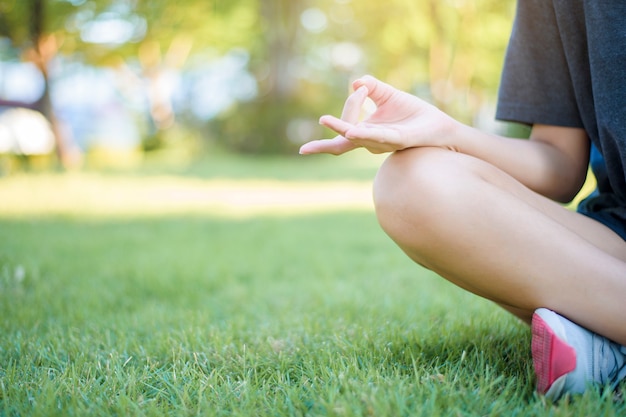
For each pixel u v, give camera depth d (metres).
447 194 1.14
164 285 2.86
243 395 1.26
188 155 19.03
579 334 1.12
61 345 1.73
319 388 1.25
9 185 8.51
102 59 16.98
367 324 1.85
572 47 1.35
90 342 1.80
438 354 1.48
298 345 1.66
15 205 6.55
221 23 18.02
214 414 1.14
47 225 5.18
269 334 1.86
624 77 1.22
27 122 15.54
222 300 2.62
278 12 18.30
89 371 1.44
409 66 21.56
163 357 1.64
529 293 1.17
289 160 17.47
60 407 1.21
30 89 21.03
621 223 1.31
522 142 1.40
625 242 1.28
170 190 8.69
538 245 1.13
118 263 3.43
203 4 16.89
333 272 3.19
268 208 6.82
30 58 13.61
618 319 1.12
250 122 18.94
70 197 7.42
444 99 20.28
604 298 1.13
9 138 15.21
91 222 5.47
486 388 1.16
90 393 1.29
